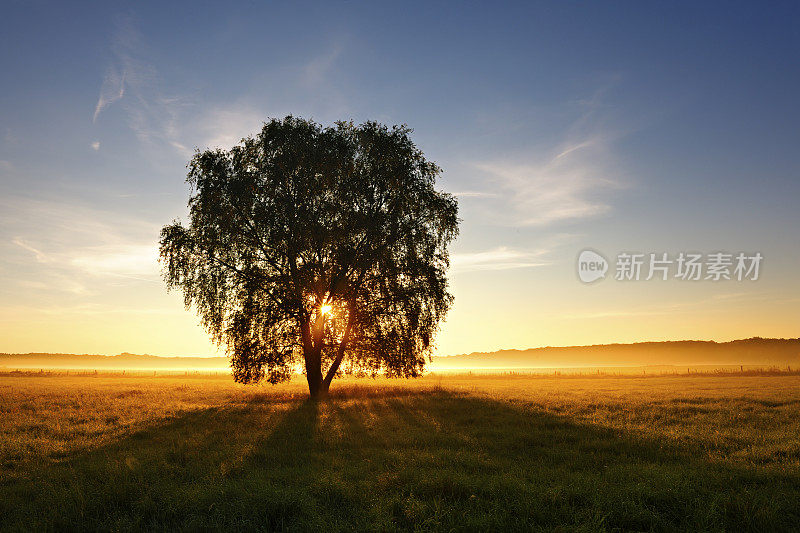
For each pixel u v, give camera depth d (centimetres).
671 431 1705
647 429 1764
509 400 2958
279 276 3108
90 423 2045
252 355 3119
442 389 3997
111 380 6138
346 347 3278
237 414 2353
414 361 3297
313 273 3089
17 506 925
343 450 1423
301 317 3183
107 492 959
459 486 962
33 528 812
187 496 920
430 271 3238
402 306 3186
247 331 3086
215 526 809
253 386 4778
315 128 3256
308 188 3089
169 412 2452
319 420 2103
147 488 994
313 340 3338
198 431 1814
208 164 3150
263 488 945
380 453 1338
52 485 1031
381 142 3294
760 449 1357
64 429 1858
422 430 1805
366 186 3209
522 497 895
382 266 3127
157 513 888
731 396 3116
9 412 2433
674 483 952
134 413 2392
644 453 1353
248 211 3098
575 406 2570
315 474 1073
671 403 2688
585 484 965
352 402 2928
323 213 3114
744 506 853
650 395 3272
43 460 1330
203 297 3105
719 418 2077
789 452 1310
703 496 909
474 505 890
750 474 1055
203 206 3072
